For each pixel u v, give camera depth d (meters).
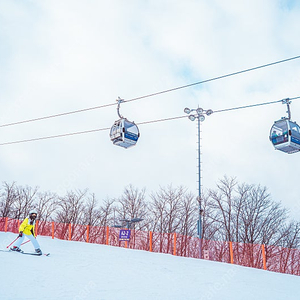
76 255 15.26
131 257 16.58
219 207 46.06
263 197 45.59
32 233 13.63
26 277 8.59
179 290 8.94
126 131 16.23
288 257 22.77
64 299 6.68
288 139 14.39
